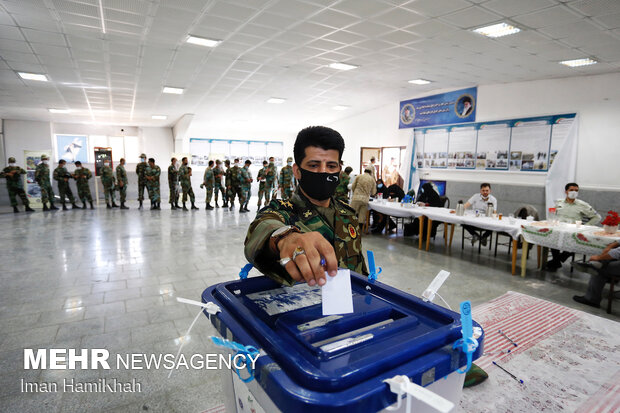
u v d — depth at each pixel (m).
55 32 4.43
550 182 6.11
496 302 3.15
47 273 3.83
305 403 0.42
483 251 5.18
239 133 14.55
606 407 1.75
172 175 9.50
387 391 0.45
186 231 6.27
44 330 2.52
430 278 3.86
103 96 8.28
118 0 3.55
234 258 4.49
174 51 5.23
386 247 5.36
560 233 3.53
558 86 5.99
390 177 9.68
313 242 0.55
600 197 5.46
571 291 3.52
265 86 7.62
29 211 8.81
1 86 7.24
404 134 9.13
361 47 5.05
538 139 6.30
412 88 7.86
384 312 0.70
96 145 13.02
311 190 0.98
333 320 0.63
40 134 11.91
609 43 4.05
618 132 5.34
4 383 1.91
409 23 4.08
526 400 1.80
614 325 2.70
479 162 7.33
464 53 5.04
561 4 3.22
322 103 9.53
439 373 0.52
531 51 4.61
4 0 3.53
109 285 3.47
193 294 3.26
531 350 2.33
